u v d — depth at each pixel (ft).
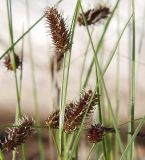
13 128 0.91
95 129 0.90
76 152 1.16
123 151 0.95
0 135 1.90
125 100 2.31
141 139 2.20
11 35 1.18
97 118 1.22
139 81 2.34
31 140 2.26
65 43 0.95
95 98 0.91
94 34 1.93
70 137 1.16
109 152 1.27
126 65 2.34
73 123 0.91
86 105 0.91
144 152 2.18
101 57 1.41
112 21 2.33
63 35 0.94
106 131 0.92
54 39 0.95
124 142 2.22
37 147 2.25
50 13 0.94
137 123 2.33
